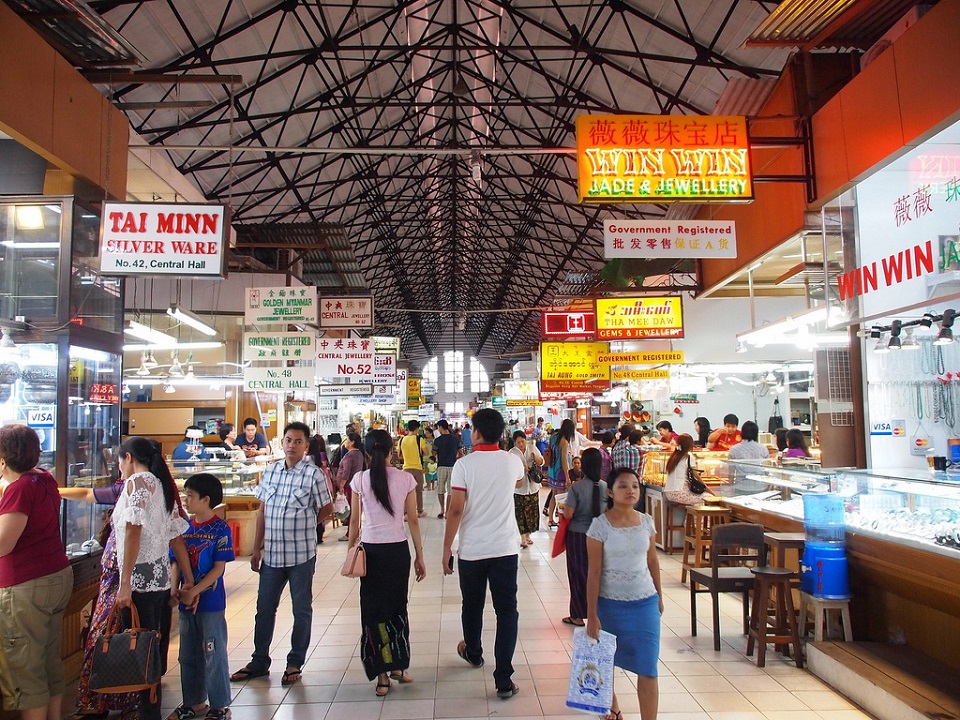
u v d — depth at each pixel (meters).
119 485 4.04
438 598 6.17
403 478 4.21
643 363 12.34
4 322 4.25
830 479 4.80
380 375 13.11
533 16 11.45
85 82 4.85
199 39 9.82
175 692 4.04
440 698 3.86
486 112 14.61
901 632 4.16
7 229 4.49
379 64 12.17
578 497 5.17
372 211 18.94
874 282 5.26
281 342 10.32
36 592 3.21
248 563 7.92
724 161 5.42
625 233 6.27
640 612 3.21
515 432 9.27
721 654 4.51
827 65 5.96
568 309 13.05
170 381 11.66
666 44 10.37
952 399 5.84
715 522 6.80
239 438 10.41
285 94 11.97
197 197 9.07
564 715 3.62
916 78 4.44
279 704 3.81
